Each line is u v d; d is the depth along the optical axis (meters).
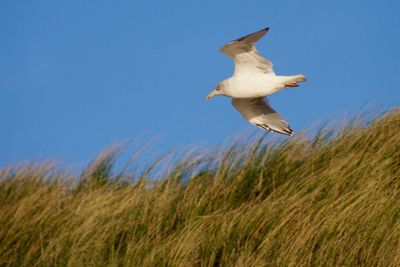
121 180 17.14
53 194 16.64
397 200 14.12
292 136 16.25
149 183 16.41
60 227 15.44
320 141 16.20
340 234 13.67
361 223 13.80
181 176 16.22
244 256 13.74
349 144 15.70
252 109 15.28
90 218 15.32
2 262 15.09
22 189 17.25
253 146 16.19
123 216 15.41
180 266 13.89
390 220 13.84
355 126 16.19
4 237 15.55
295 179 15.16
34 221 15.66
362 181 14.54
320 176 14.80
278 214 14.30
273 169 15.73
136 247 14.43
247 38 13.47
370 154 15.19
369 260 13.46
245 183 15.59
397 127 15.77
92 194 16.39
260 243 14.07
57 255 14.83
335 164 15.05
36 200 16.42
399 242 13.42
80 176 17.58
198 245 14.37
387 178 14.53
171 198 15.63
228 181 15.85
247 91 14.19
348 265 13.44
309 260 13.46
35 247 15.17
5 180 17.55
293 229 13.96
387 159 14.89
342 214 13.84
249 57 13.98
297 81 13.81
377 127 15.85
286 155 15.92
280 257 13.55
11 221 15.84
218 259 14.20
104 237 14.95
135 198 15.77
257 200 15.31
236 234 14.24
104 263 14.54
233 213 14.68
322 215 13.99
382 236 13.66
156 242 14.51
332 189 14.49
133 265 14.18
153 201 15.68
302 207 14.28
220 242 14.20
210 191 15.52
